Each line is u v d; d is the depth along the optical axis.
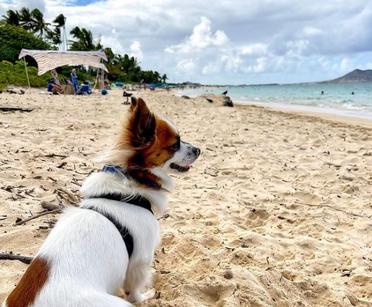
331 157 2.10
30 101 4.06
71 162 1.58
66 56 6.12
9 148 1.72
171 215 1.15
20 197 1.15
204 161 1.88
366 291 0.83
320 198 1.40
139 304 0.68
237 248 0.94
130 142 0.65
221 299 0.72
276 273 0.81
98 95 6.19
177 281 0.76
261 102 8.74
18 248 0.87
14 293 0.51
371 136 2.91
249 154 2.05
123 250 0.59
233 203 1.31
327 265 0.92
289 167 1.84
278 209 1.27
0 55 10.05
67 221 0.59
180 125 3.05
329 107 6.67
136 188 0.65
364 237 1.10
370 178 1.69
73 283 0.50
